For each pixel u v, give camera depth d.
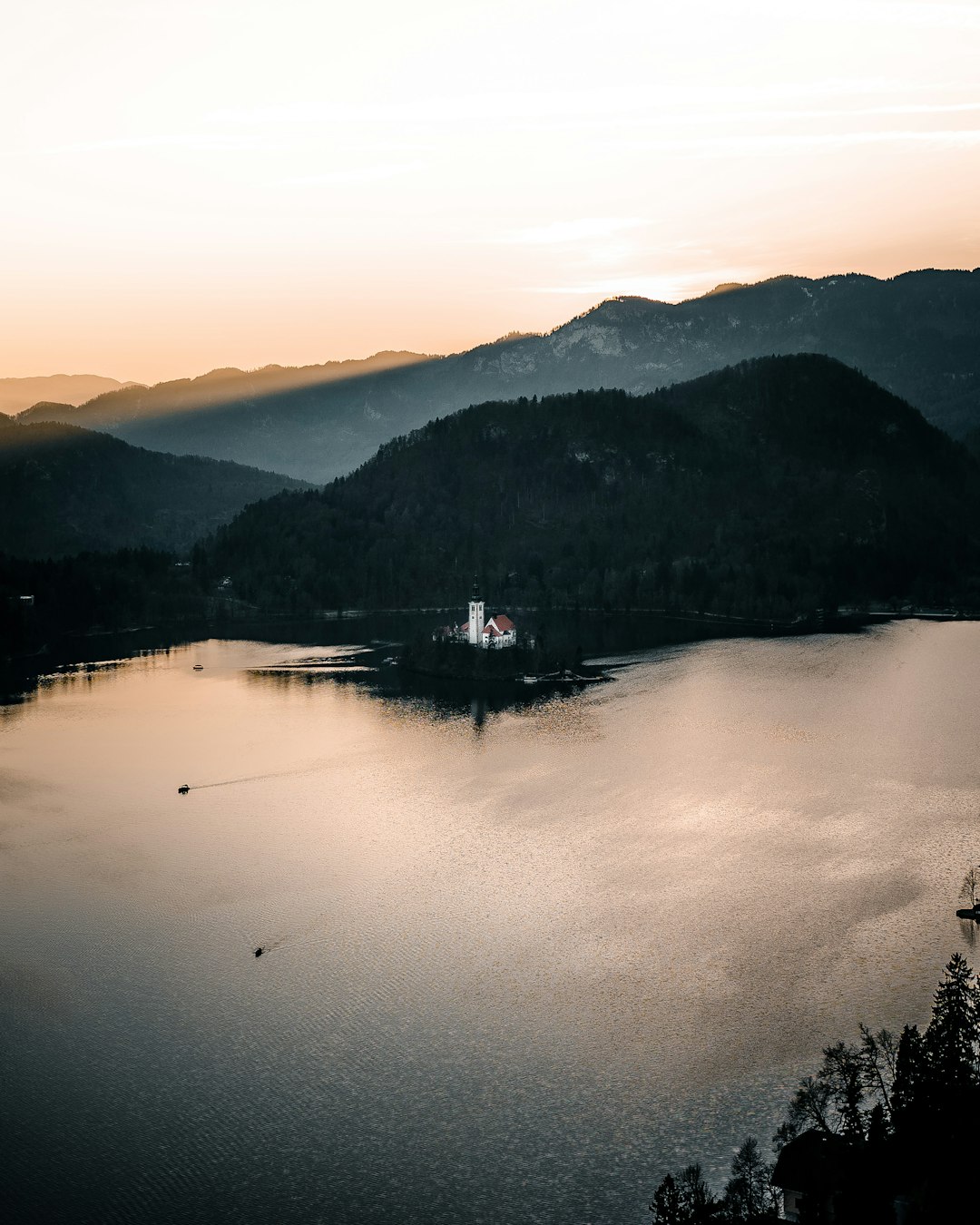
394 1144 130.88
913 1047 125.31
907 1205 108.31
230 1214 121.31
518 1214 119.94
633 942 173.75
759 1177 118.38
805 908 183.38
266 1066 145.50
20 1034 153.75
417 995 160.75
